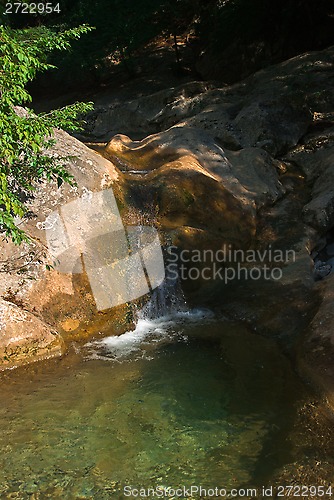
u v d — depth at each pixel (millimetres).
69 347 4621
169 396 4141
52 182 5102
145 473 3520
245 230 5719
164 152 6352
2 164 4293
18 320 4449
